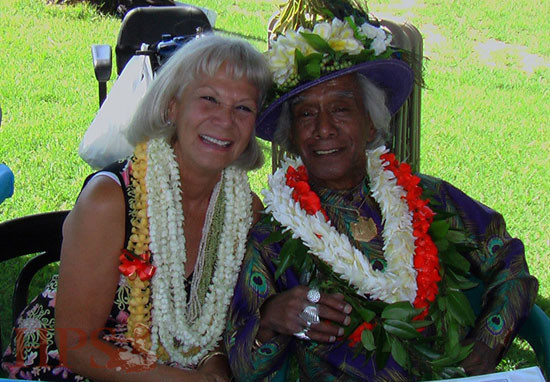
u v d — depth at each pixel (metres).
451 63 8.35
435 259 2.02
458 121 6.48
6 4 9.38
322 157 2.03
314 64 1.95
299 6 2.26
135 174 1.98
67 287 1.94
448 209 2.19
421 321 1.93
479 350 1.98
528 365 3.01
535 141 6.06
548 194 4.95
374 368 1.97
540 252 4.03
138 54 3.39
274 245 2.07
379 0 11.38
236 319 2.03
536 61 8.62
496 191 4.95
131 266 1.93
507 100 7.18
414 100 2.87
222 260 2.10
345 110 2.02
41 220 2.34
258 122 2.08
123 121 3.32
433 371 1.94
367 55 2.01
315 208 2.04
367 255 2.06
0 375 2.21
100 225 1.92
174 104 2.00
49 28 8.59
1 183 2.26
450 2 11.26
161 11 4.33
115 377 1.96
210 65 1.91
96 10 9.42
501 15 10.56
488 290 2.10
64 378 2.07
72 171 4.87
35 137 5.39
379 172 2.12
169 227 1.98
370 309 1.95
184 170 2.05
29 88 6.54
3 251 2.26
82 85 6.74
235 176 2.14
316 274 2.03
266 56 2.02
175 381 1.97
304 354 2.05
